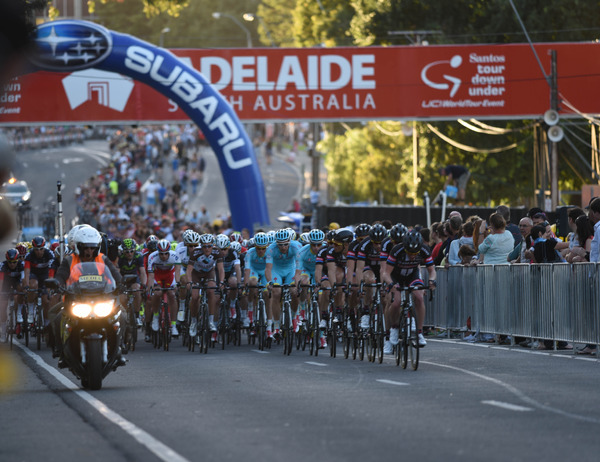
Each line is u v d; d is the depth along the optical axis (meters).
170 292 46.91
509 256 44.94
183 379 30.69
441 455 15.52
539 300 39.88
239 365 36.03
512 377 29.03
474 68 92.19
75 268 28.03
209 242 45.22
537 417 20.30
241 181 83.19
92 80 92.12
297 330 43.88
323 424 19.62
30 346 49.88
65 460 15.83
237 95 91.50
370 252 37.09
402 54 92.12
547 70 92.31
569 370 31.11
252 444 17.06
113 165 193.38
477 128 107.88
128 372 33.72
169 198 157.38
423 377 29.61
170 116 92.56
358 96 91.94
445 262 50.47
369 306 37.38
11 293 48.72
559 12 111.88
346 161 146.62
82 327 27.55
